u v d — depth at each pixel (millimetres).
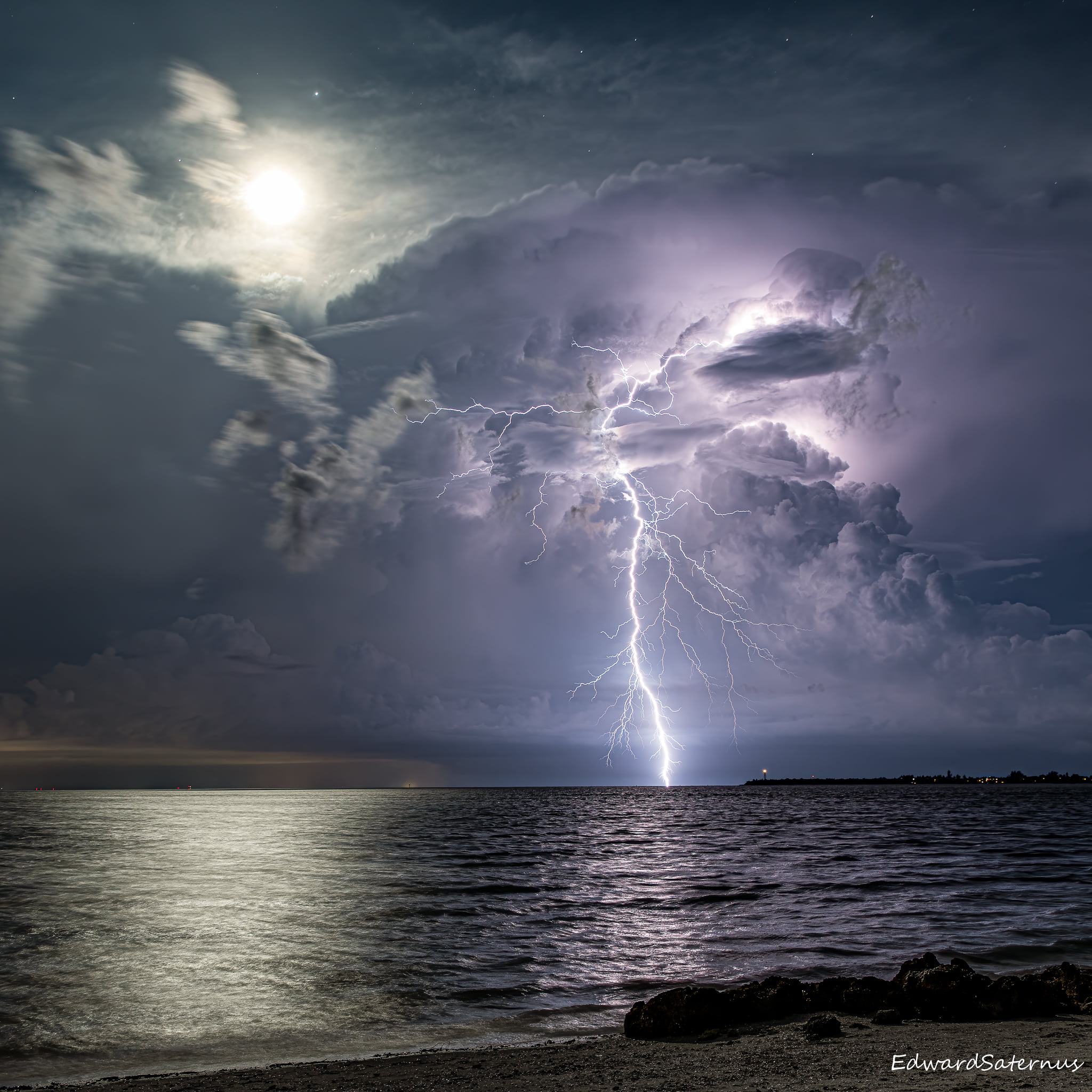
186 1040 11172
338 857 39594
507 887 27625
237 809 116375
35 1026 11844
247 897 25266
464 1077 8734
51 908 23219
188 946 17625
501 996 13367
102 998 13406
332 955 16578
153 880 30047
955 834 55219
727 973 14711
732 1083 7844
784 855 39188
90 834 58000
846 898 23625
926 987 10820
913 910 21297
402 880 29719
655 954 16312
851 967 14953
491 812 107562
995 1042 9086
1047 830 60625
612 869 33406
